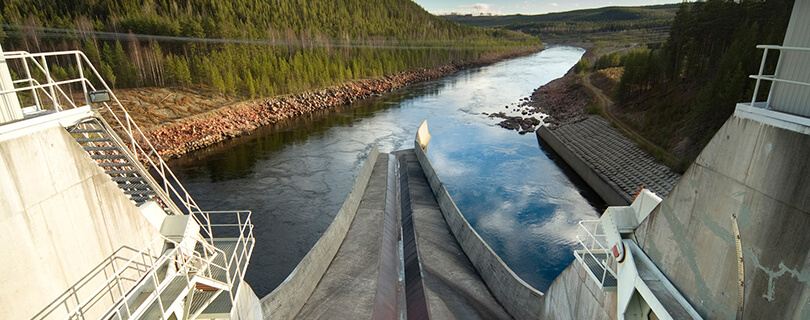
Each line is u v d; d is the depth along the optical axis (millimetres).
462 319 20297
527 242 33656
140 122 62844
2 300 7652
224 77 84500
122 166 11742
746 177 9297
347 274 24469
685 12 69125
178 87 77938
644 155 47812
